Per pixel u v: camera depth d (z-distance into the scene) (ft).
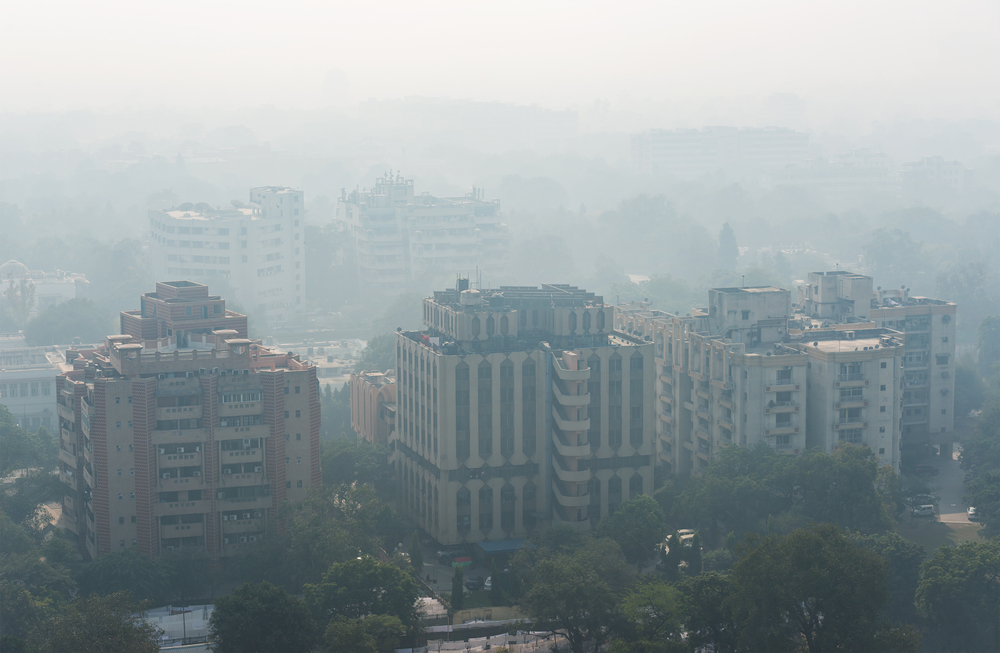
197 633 640.58
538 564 652.89
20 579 651.25
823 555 542.98
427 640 645.92
